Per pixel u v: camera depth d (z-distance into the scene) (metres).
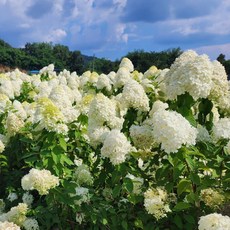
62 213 1.34
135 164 1.36
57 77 3.86
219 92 1.47
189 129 1.17
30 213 1.36
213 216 0.96
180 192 1.22
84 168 1.48
